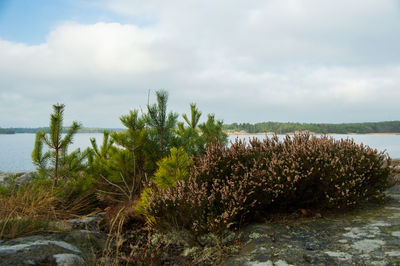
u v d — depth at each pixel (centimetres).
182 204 311
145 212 356
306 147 394
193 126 679
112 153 530
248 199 338
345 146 421
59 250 244
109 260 268
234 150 409
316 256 235
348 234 277
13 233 274
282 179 346
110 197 499
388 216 323
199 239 310
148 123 537
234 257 256
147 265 262
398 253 224
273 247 263
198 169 396
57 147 518
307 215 348
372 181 393
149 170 527
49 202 419
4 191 448
